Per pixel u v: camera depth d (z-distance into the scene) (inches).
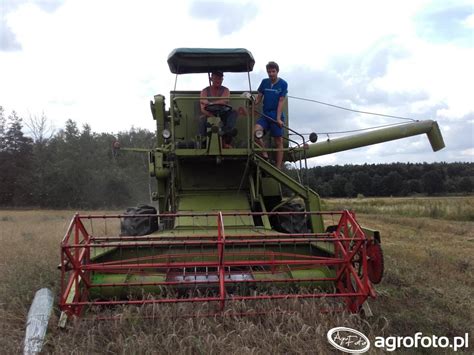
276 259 235.3
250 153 284.7
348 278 211.9
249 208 292.0
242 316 192.9
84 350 169.9
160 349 169.9
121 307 199.0
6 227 749.9
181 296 218.7
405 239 569.3
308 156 384.5
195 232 253.1
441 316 229.9
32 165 2603.3
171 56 307.1
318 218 279.9
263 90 328.2
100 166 2479.1
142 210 309.9
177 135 321.1
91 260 212.1
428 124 398.3
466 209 998.4
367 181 3255.4
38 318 191.0
